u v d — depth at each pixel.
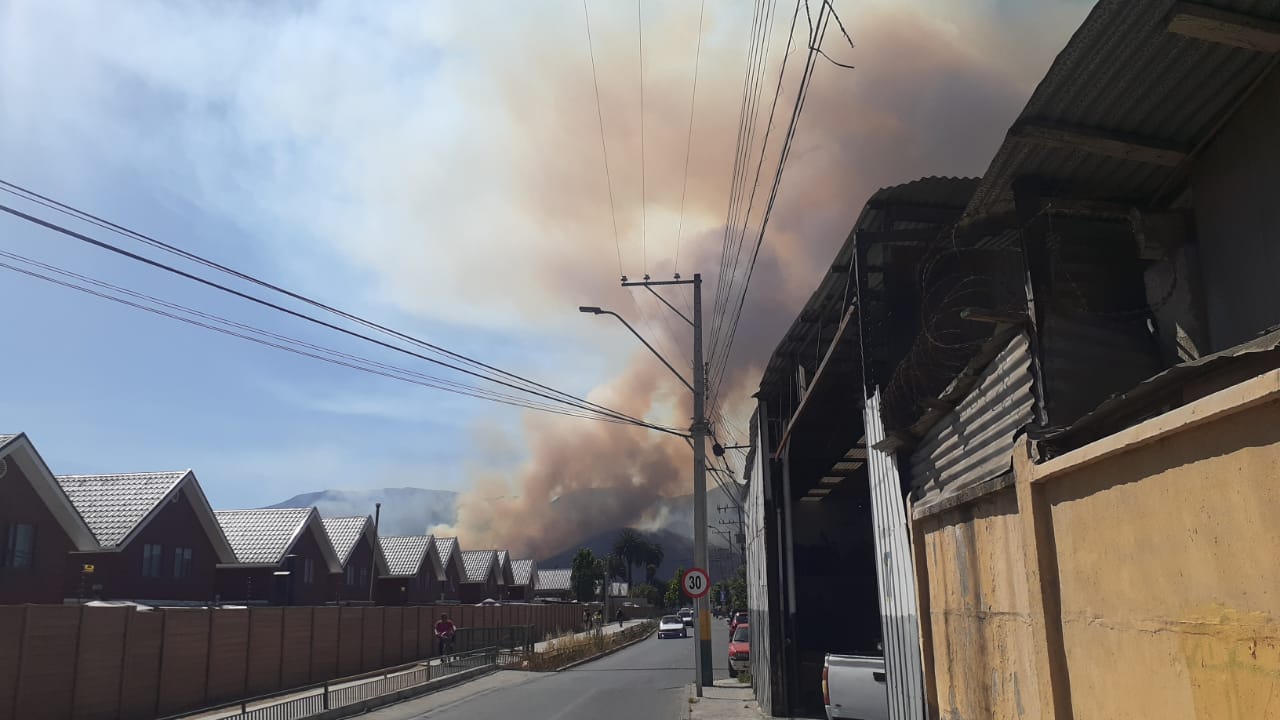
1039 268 7.04
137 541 34.25
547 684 27.33
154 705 21.31
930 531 7.95
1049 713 4.99
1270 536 3.05
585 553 127.56
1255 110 5.96
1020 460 5.43
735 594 70.81
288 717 18.38
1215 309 6.55
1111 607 4.34
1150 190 7.12
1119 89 6.03
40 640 18.27
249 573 41.88
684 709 19.31
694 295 25.36
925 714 8.38
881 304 11.37
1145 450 3.95
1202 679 3.51
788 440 17.66
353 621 32.19
